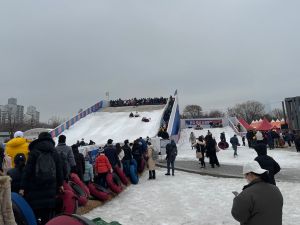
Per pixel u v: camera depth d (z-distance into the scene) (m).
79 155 10.53
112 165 13.82
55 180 6.18
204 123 54.31
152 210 9.88
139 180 16.25
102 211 9.74
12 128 61.06
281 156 24.77
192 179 16.03
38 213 6.04
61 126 43.28
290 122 33.22
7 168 7.49
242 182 14.62
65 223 3.31
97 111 57.12
